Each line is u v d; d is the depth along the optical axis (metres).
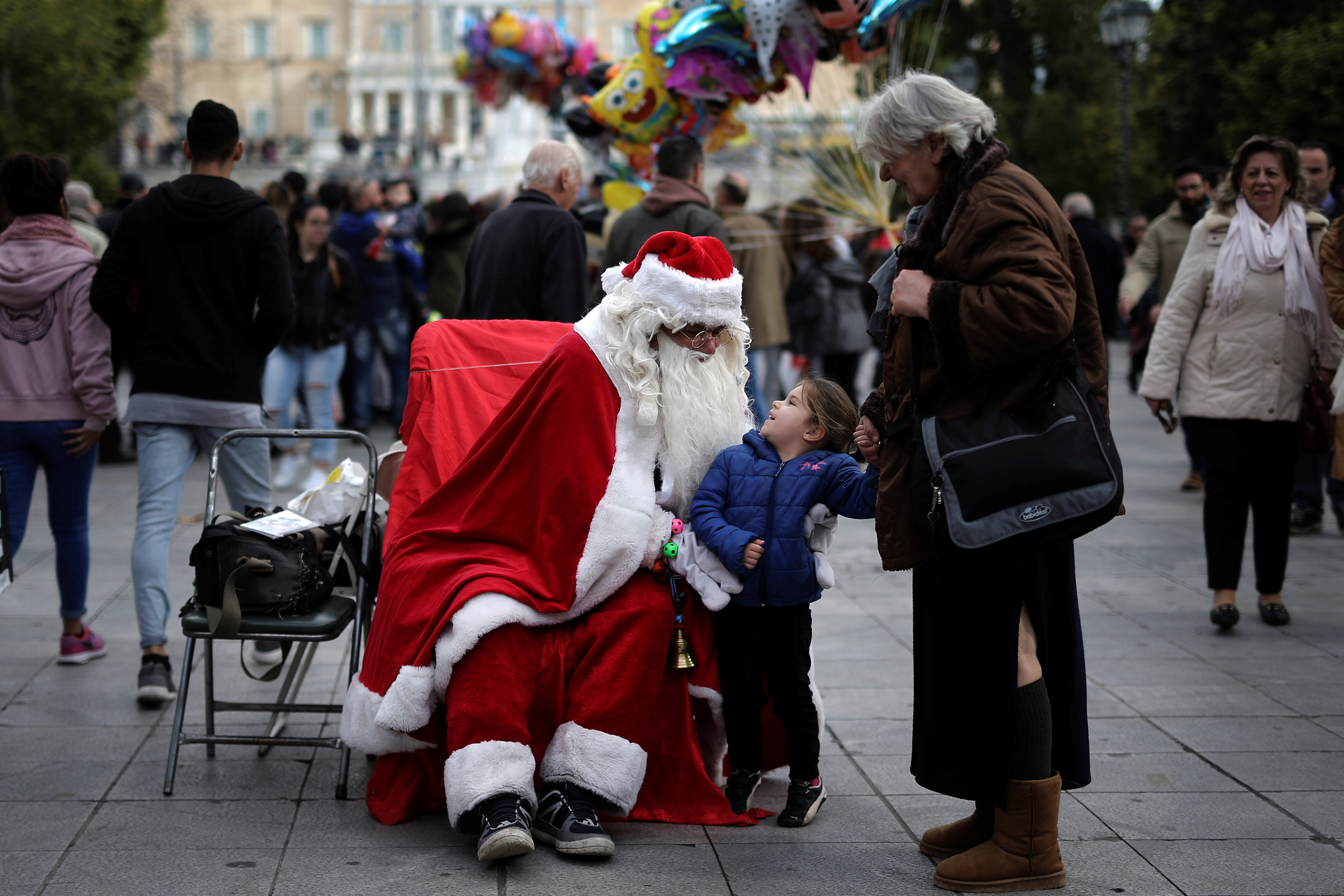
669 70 7.49
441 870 3.09
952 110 2.82
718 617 3.47
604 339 3.41
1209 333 5.25
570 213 5.25
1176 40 21.23
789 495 3.37
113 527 7.29
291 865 3.10
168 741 3.97
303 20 72.62
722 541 3.30
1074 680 3.07
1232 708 4.34
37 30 24.94
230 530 3.62
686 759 3.45
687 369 3.46
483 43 11.73
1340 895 2.97
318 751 3.95
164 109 42.28
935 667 3.00
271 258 4.41
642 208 5.97
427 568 3.38
